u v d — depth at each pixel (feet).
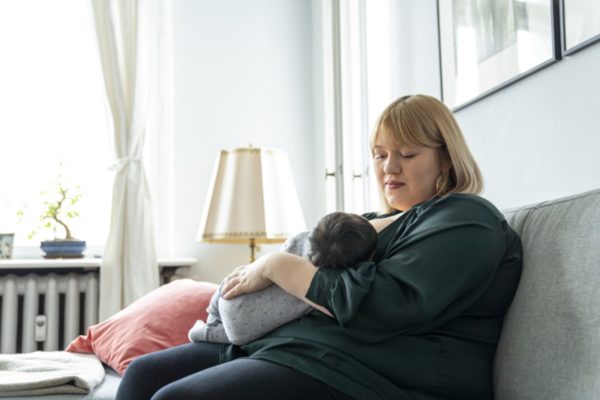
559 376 3.30
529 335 3.59
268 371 3.49
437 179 4.33
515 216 4.30
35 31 10.68
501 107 5.54
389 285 3.51
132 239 9.62
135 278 9.51
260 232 7.98
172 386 3.41
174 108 10.50
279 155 8.53
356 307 3.46
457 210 3.73
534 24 5.01
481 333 3.83
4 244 9.68
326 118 9.75
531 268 3.81
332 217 3.87
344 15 9.18
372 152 4.64
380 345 3.52
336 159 9.03
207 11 10.77
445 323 3.71
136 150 9.92
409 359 3.51
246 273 4.02
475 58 5.91
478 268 3.58
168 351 4.41
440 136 4.26
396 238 3.96
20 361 6.06
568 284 3.46
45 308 9.46
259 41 10.91
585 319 3.26
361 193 8.77
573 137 4.58
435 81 6.79
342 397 3.46
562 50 4.65
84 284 9.68
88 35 10.77
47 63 10.68
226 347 4.22
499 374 3.74
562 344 3.36
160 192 10.32
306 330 3.67
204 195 10.46
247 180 8.16
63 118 10.66
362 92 8.68
